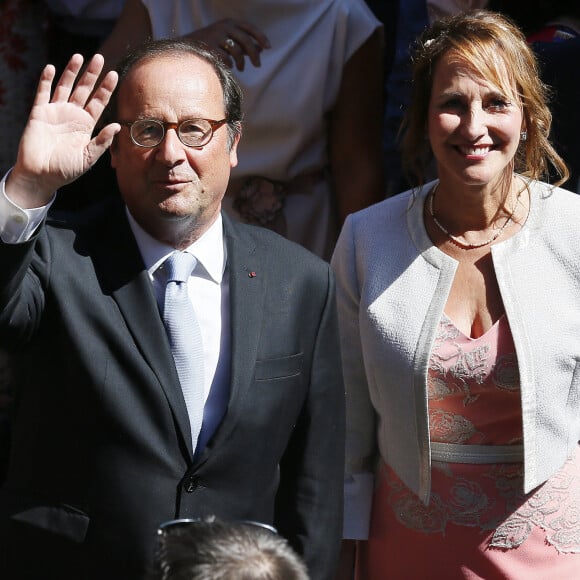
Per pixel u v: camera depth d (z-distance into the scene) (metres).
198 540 7.84
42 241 11.07
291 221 18.00
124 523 10.82
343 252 13.74
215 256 11.62
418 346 12.80
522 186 13.23
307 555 11.98
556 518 12.94
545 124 12.97
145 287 11.19
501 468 12.89
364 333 13.23
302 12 17.66
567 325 12.63
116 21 20.52
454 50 12.50
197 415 11.16
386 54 20.39
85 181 19.69
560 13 16.75
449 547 13.01
